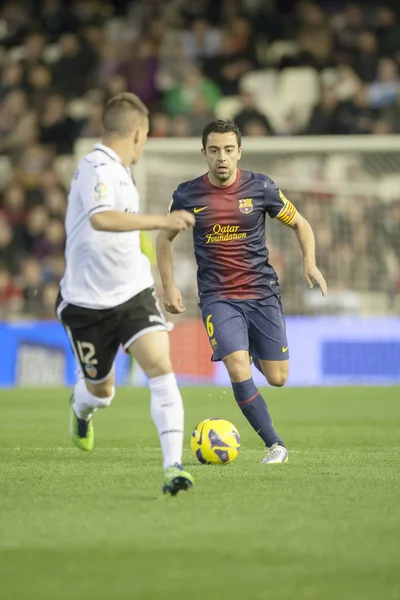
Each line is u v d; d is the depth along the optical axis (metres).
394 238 58.19
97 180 15.45
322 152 55.44
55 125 64.56
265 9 69.25
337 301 56.38
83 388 19.45
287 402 40.75
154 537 12.40
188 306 55.97
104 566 10.95
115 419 33.94
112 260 16.05
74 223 16.22
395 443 26.28
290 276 56.53
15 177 63.97
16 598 9.63
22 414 35.62
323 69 66.62
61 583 10.24
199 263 21.89
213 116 61.69
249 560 11.18
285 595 9.73
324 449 24.56
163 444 15.62
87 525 13.19
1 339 53.56
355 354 52.59
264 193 21.61
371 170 58.47
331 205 58.03
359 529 12.87
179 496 15.62
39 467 19.84
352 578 10.39
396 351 52.72
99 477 18.06
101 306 16.06
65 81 66.88
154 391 15.85
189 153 55.50
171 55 67.31
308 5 67.69
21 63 67.31
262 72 67.62
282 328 21.84
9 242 60.16
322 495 15.72
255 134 59.12
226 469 19.47
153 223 15.21
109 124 15.95
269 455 20.98
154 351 15.90
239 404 21.30
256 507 14.55
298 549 11.70
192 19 69.62
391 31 67.12
